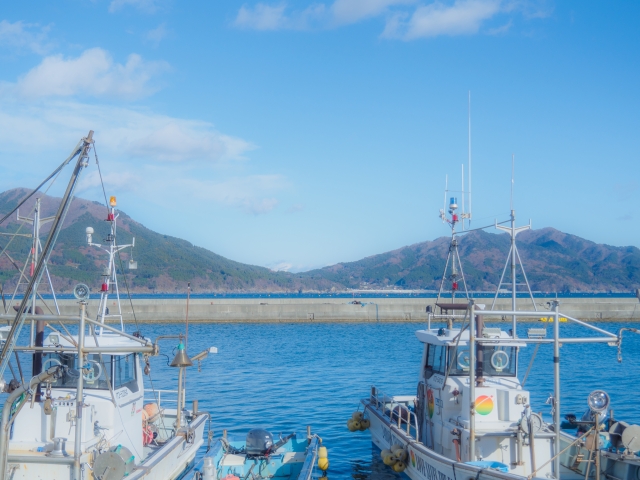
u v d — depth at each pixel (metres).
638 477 10.78
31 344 11.66
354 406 23.22
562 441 12.67
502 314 11.30
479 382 12.38
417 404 14.98
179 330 56.91
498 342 11.97
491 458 11.29
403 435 14.12
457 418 12.42
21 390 9.48
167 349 41.81
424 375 14.72
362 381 29.22
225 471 14.23
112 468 9.73
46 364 11.55
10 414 9.59
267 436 14.55
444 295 110.88
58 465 9.78
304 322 65.94
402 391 26.42
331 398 24.80
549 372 31.70
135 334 13.27
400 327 61.41
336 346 44.97
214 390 26.48
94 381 11.59
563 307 63.66
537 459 11.23
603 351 42.38
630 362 36.22
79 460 9.66
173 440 13.47
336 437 18.75
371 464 16.08
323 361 36.59
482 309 13.00
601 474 11.58
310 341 48.44
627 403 23.34
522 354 40.19
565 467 12.43
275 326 62.03
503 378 12.92
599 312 63.72
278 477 14.33
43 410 10.48
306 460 13.80
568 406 22.55
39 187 11.11
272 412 22.11
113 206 14.30
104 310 13.76
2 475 9.28
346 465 15.99
